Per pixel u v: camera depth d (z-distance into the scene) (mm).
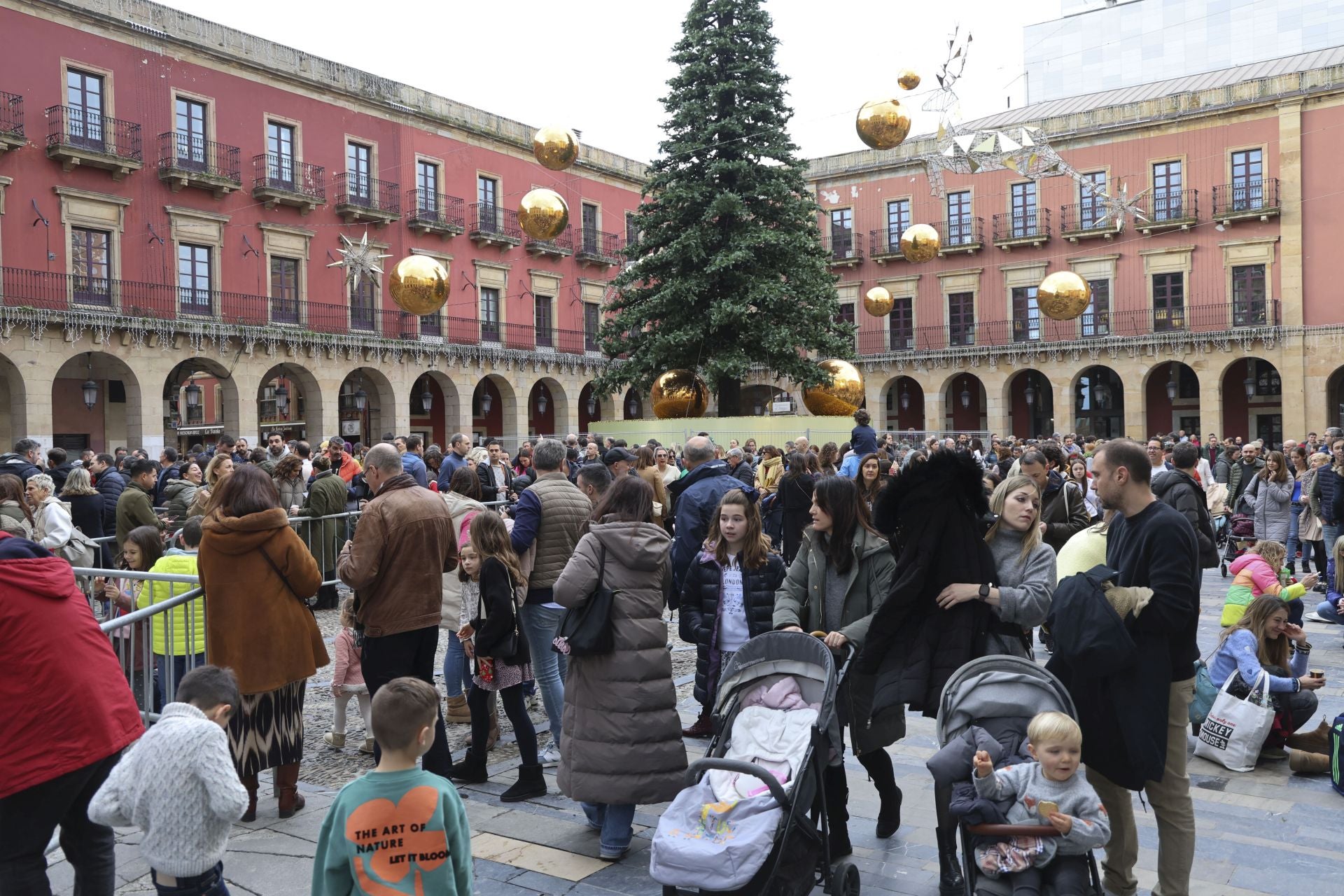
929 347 41406
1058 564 4746
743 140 23750
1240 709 6355
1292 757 6234
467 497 7742
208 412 36375
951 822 3818
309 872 4848
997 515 4754
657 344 23625
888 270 42594
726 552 6055
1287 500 13688
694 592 6129
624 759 4941
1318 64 37969
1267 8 50562
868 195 43125
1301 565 15297
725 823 3908
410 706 3336
